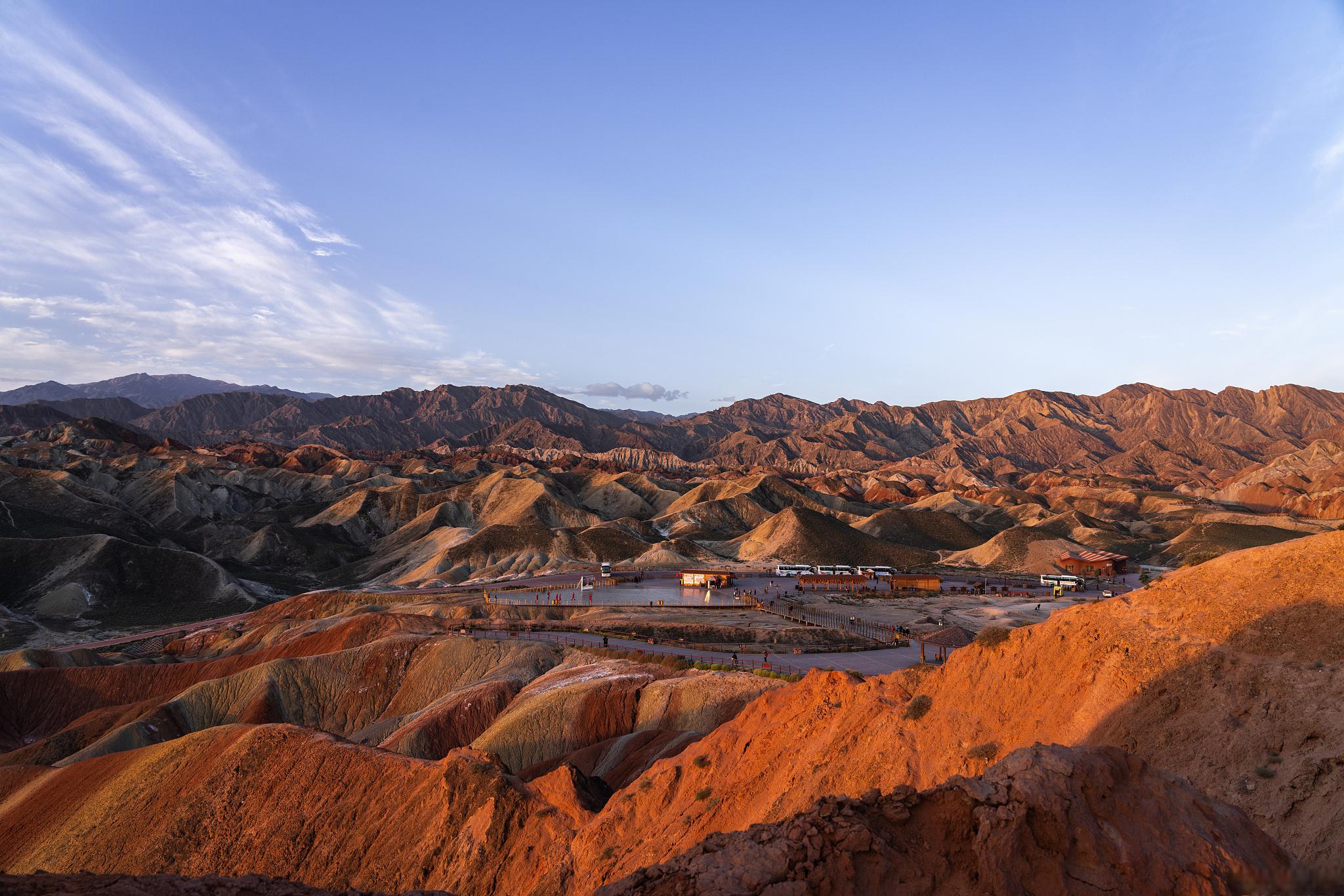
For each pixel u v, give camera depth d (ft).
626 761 150.41
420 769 134.10
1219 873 38.88
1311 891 37.96
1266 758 53.88
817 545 615.98
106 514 647.15
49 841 149.38
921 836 43.75
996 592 415.03
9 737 262.88
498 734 184.34
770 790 86.63
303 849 128.67
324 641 306.96
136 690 287.07
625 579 471.62
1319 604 62.39
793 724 94.94
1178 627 69.36
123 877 53.01
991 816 41.39
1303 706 55.16
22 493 648.38
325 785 139.23
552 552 602.44
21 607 461.37
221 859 132.87
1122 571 482.28
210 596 506.48
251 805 140.36
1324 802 47.52
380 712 244.01
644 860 88.84
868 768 78.43
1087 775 43.01
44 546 509.35
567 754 169.27
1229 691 60.54
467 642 257.75
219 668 297.53
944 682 82.89
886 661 236.02
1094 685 69.31
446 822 116.06
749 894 40.83
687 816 92.02
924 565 591.37
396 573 597.93
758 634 291.17
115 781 158.51
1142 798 42.86
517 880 102.06
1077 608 79.10
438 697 240.94
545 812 109.19
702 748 104.17
